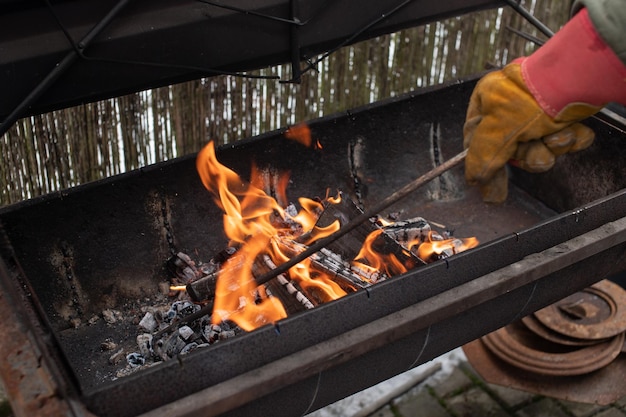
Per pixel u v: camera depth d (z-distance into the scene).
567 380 2.48
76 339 1.96
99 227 2.02
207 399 1.38
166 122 2.81
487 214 2.54
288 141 2.28
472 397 2.64
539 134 1.52
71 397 1.28
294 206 2.35
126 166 2.84
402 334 1.58
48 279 1.96
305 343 1.49
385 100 2.41
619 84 1.39
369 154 2.46
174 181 2.11
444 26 3.17
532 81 1.48
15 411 1.23
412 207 2.53
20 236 1.90
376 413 2.57
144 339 1.92
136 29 1.63
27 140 2.58
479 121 1.63
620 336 2.48
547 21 3.29
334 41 1.92
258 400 1.49
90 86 1.66
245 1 1.72
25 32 1.54
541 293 1.92
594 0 1.35
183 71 1.75
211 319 1.93
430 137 2.55
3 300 1.45
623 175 2.28
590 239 1.85
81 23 1.57
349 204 2.11
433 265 1.61
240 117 2.95
